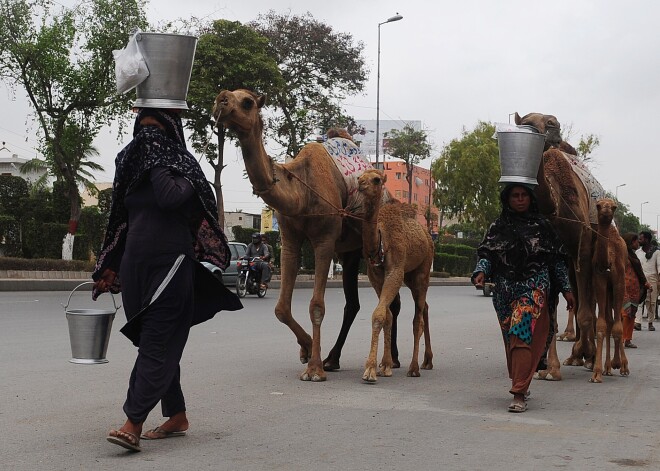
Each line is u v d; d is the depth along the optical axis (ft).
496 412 23.12
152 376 16.96
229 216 221.66
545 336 23.93
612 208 29.48
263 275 80.33
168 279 17.07
